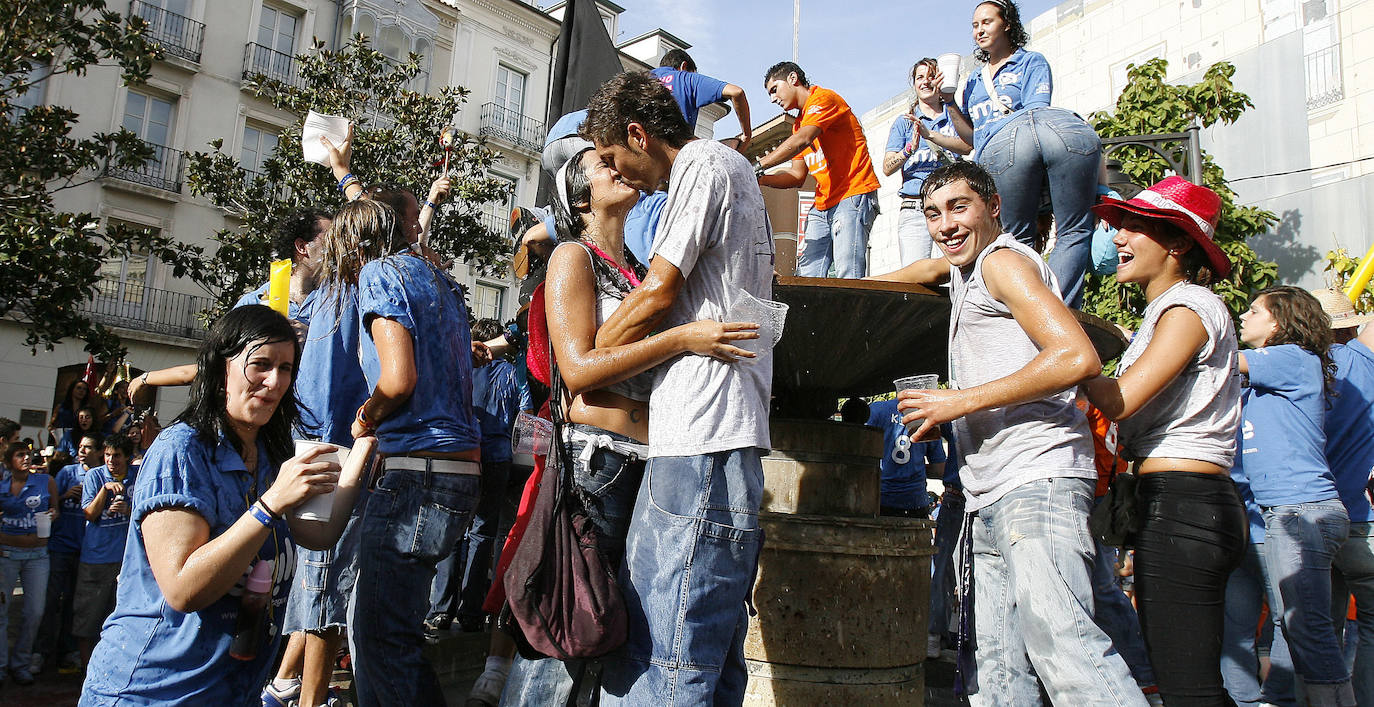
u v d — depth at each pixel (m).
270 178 14.95
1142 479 2.50
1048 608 2.28
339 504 2.27
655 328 2.12
